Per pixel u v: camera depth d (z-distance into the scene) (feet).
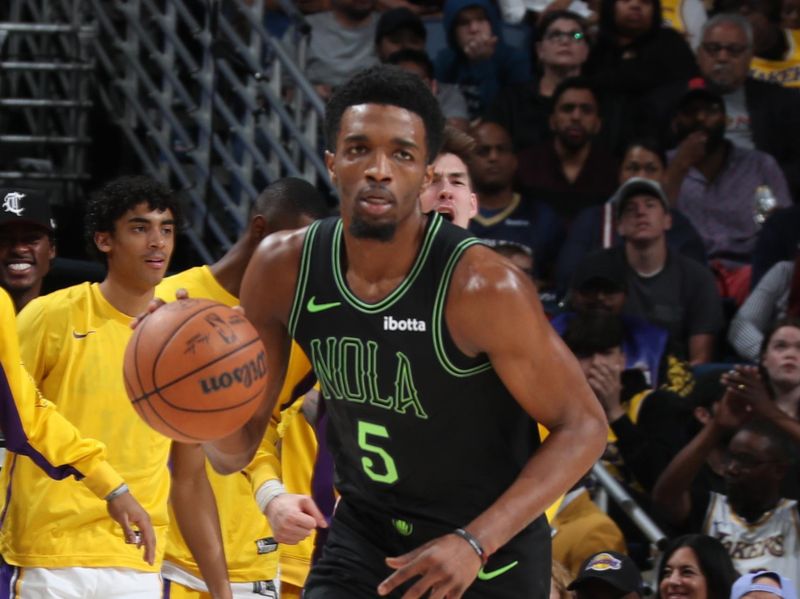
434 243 22.38
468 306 22.00
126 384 22.98
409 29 67.41
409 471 23.49
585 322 47.11
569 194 62.28
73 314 32.40
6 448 30.14
